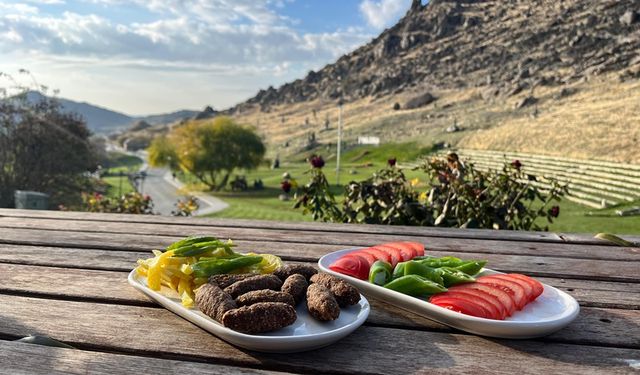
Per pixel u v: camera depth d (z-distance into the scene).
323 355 1.24
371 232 2.71
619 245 2.47
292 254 2.21
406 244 1.88
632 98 90.62
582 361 1.23
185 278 1.50
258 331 1.22
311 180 4.26
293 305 1.31
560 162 64.38
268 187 67.75
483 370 1.17
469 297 1.43
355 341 1.32
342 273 1.71
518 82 133.25
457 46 197.62
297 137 142.38
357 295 1.40
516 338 1.33
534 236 2.65
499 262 2.14
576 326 1.44
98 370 1.12
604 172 55.09
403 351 1.26
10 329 1.35
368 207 4.16
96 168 38.00
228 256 1.60
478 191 3.84
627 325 1.45
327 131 139.75
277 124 177.25
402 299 1.48
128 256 2.12
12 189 32.97
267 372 1.14
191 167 62.81
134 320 1.42
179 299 1.49
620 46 140.12
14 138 32.94
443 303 1.43
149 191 68.88
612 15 162.88
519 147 78.25
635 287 1.82
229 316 1.21
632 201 37.94
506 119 103.94
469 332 1.37
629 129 70.19
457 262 1.72
